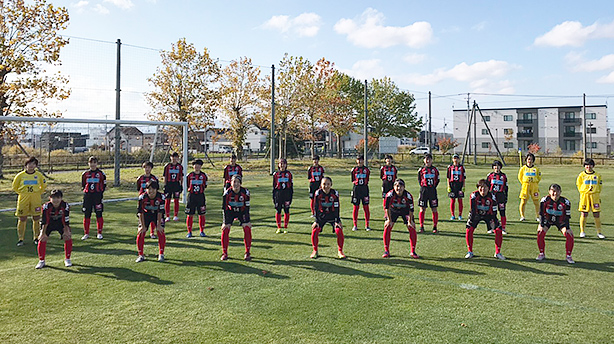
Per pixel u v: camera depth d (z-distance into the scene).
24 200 7.13
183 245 7.17
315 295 4.68
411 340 3.57
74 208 11.46
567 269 5.67
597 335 3.67
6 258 6.32
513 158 37.75
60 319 4.05
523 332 3.73
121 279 5.29
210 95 25.81
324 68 31.95
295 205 11.97
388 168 9.73
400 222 9.41
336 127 35.50
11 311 4.24
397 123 44.25
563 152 56.19
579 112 56.59
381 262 6.05
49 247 7.04
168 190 9.55
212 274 5.49
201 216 7.92
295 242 7.37
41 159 17.56
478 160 38.94
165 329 3.82
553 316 4.08
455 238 7.73
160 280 5.25
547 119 57.94
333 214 6.35
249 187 16.62
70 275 5.46
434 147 64.62
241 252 6.67
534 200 9.56
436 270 5.65
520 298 4.57
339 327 3.84
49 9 18.53
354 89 42.56
